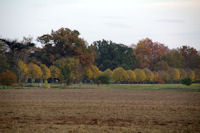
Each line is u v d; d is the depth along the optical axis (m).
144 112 96.56
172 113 94.94
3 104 118.06
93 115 89.19
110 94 185.75
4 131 65.50
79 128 68.94
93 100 139.38
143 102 131.88
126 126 72.38
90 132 64.94
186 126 73.44
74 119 81.94
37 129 67.56
